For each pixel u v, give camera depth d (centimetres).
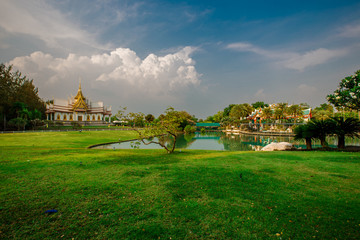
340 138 1745
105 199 608
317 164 1090
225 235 426
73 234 431
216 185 734
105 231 442
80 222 479
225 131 10294
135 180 798
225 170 965
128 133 5419
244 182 768
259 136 6069
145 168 1013
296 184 740
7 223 470
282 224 464
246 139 5025
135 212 527
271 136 5991
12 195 630
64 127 6612
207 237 420
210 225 464
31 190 676
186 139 5031
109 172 926
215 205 565
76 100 9825
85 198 614
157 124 1680
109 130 6191
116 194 647
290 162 1159
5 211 526
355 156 1308
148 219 492
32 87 8412
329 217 489
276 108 7106
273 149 2066
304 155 1407
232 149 2988
